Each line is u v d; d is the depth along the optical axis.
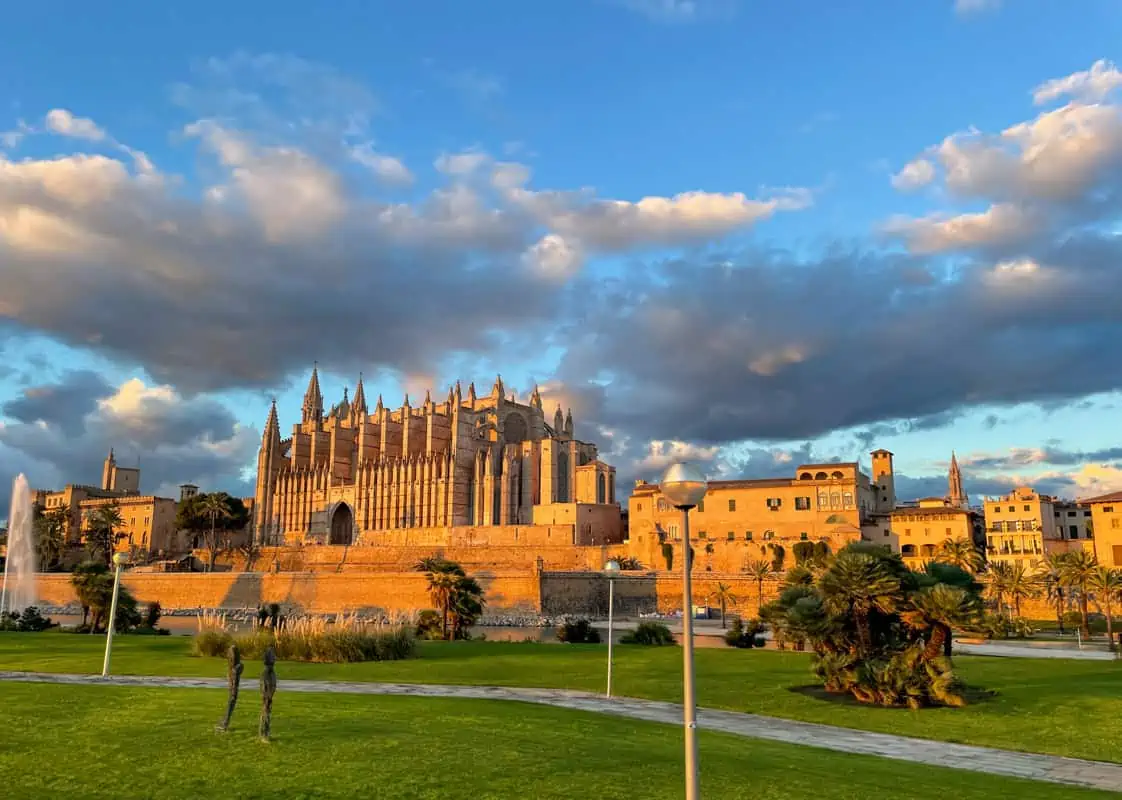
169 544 191.38
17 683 33.94
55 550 163.50
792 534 127.62
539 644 59.16
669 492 15.42
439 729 25.14
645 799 18.50
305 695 31.98
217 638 48.28
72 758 20.38
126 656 47.22
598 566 134.62
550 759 21.70
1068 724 32.16
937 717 33.88
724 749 25.44
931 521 125.00
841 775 22.64
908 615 36.88
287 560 164.25
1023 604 109.88
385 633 49.69
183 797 17.45
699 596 116.31
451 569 74.69
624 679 42.06
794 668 46.50
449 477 176.12
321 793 17.94
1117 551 115.50
